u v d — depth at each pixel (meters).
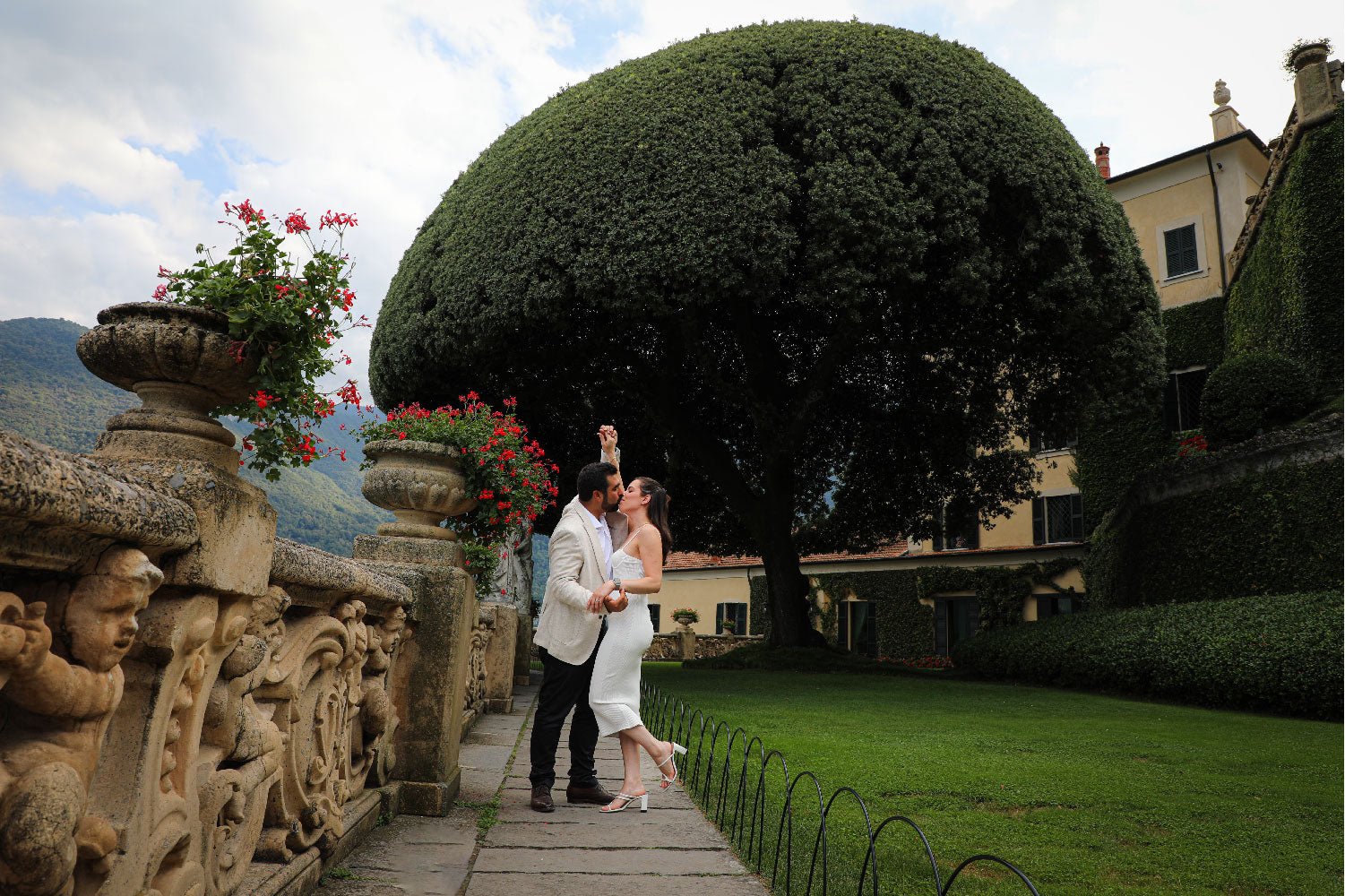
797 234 11.91
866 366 16.38
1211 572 13.77
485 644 7.91
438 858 3.15
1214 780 5.32
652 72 12.88
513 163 13.08
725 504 18.28
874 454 17.84
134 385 1.91
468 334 12.83
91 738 1.35
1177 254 21.22
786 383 16.38
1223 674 9.91
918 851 3.69
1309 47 15.20
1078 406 15.22
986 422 16.58
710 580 30.91
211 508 1.60
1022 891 3.12
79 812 1.27
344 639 2.82
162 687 1.54
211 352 1.84
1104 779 5.29
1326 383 14.33
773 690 11.30
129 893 1.46
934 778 5.22
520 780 4.91
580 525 4.29
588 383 14.61
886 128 12.05
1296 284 15.17
